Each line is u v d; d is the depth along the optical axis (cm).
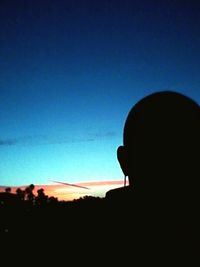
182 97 95
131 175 96
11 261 102
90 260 95
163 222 93
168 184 93
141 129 93
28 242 103
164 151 92
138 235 94
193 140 91
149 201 94
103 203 101
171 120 92
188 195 92
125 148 96
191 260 90
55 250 98
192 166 91
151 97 96
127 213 96
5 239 111
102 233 97
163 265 91
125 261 94
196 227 92
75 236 98
